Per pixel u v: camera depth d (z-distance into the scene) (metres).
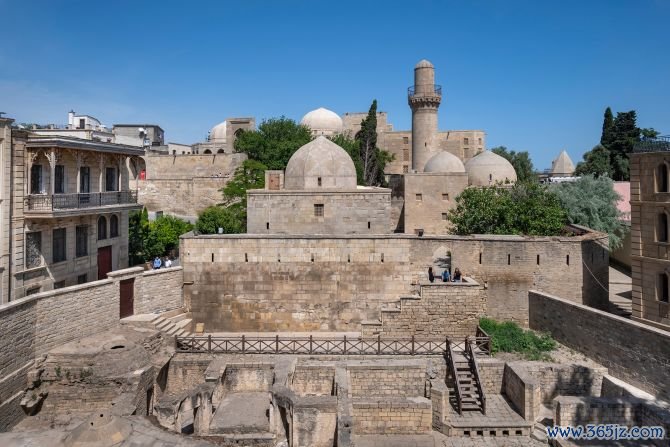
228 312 29.61
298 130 78.88
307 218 33.47
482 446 19.80
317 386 23.27
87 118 64.06
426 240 29.58
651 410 18.80
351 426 17.14
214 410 21.23
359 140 76.19
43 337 22.05
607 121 66.06
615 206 44.75
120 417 11.79
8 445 10.83
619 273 42.53
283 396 18.92
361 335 28.34
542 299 28.38
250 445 18.53
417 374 23.33
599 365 23.70
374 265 29.48
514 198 39.47
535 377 22.55
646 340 21.00
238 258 29.56
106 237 35.59
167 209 62.16
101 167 34.47
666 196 24.16
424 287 28.16
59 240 30.72
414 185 53.12
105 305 25.23
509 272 29.62
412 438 20.20
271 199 33.56
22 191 27.39
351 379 23.27
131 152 36.50
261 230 33.66
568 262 29.36
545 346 26.22
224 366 23.19
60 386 21.14
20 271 27.22
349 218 33.38
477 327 27.95
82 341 23.47
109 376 20.91
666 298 24.69
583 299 29.58
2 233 26.11
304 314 29.55
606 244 32.16
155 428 11.59
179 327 27.88
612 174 63.59
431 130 74.25
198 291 29.64
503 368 23.78
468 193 39.97
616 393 21.58
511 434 20.66
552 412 22.06
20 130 27.25
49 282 29.47
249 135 74.81
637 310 26.00
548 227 34.75
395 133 92.12
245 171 61.81
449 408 22.17
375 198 33.28
